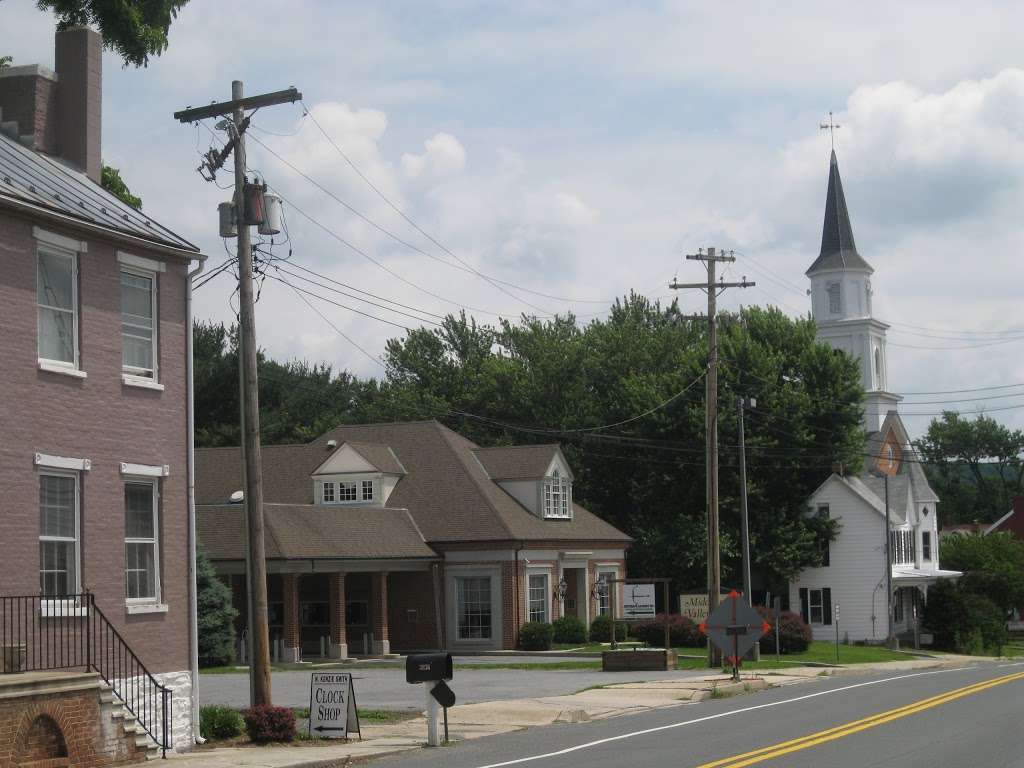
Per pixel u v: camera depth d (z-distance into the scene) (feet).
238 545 150.00
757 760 57.88
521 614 165.37
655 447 223.51
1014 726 71.20
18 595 65.10
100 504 71.36
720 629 110.93
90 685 61.87
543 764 59.11
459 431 261.65
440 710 88.74
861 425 230.07
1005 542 254.68
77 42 85.81
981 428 412.16
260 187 77.46
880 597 214.69
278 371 255.09
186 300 79.82
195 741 75.61
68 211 70.13
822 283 315.99
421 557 164.86
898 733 68.39
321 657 156.97
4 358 65.46
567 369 251.19
